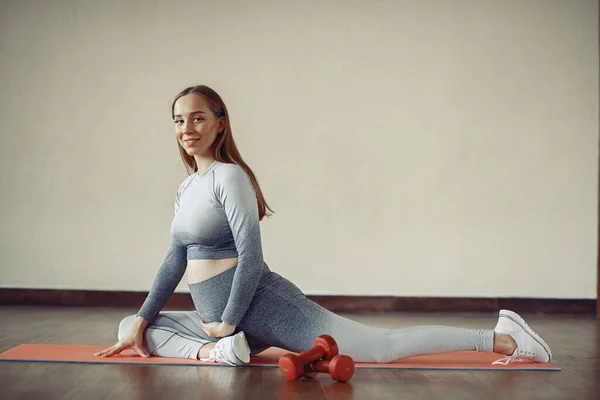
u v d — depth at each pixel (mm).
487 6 5426
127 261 5352
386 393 2113
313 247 5348
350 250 5348
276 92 5398
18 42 5402
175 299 5238
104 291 5316
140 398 2006
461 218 5363
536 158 5398
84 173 5379
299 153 5379
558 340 3578
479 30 5422
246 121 5398
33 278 5336
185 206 2580
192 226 2543
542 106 5402
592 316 4984
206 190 2535
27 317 4312
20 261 5344
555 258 5375
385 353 2514
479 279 5363
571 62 5418
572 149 5398
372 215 5363
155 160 5387
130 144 5395
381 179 5367
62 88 5402
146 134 5398
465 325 4340
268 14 5418
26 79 5398
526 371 2512
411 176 5371
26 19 5402
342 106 5398
